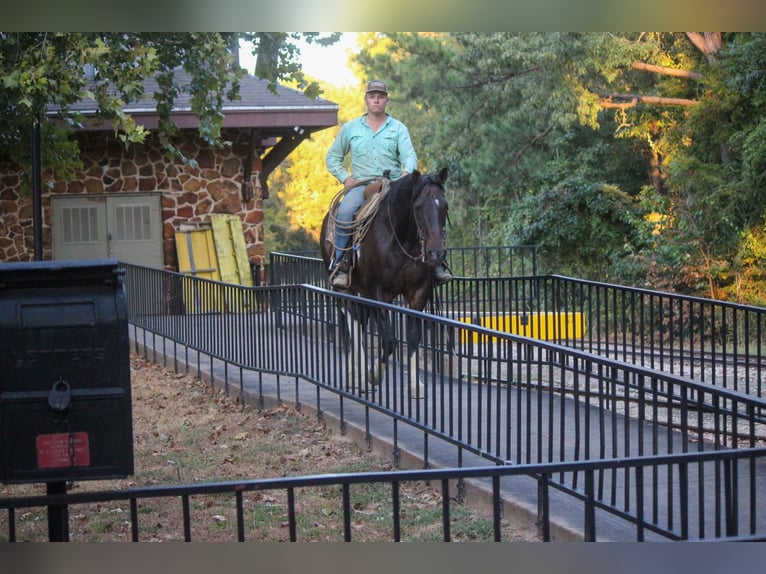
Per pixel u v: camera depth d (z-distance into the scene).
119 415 4.30
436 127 31.78
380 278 10.33
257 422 9.93
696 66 24.12
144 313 14.61
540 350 6.37
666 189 27.47
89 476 4.28
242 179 21.23
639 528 4.11
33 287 4.34
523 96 27.33
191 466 8.45
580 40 23.94
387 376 8.12
